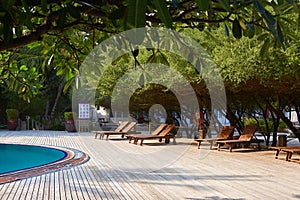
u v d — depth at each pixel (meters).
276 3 1.34
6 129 21.81
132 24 0.84
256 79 9.38
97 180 6.48
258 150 11.36
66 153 10.76
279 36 1.33
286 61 7.71
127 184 6.13
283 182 6.36
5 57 2.63
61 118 23.58
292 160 8.88
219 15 1.85
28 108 22.08
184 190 5.70
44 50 2.47
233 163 8.56
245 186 6.01
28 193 5.53
